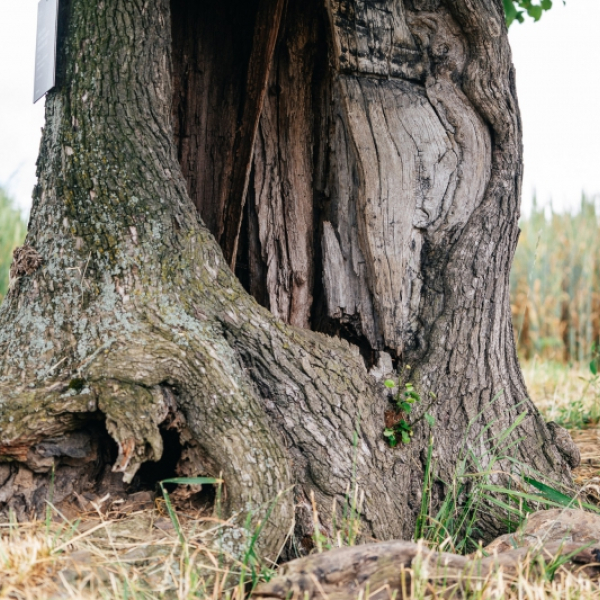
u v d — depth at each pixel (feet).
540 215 36.88
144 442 8.22
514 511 9.68
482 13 11.09
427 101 11.19
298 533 9.19
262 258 11.48
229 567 8.02
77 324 9.13
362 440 9.70
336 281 11.00
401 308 10.81
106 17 9.46
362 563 7.35
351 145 10.87
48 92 9.93
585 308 35.22
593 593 7.31
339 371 9.84
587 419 17.92
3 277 26.02
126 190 9.45
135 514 8.73
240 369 9.20
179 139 11.96
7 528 8.29
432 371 10.66
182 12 11.89
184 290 9.40
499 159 11.42
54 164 9.70
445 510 9.76
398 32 11.07
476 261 11.07
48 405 8.46
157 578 7.54
